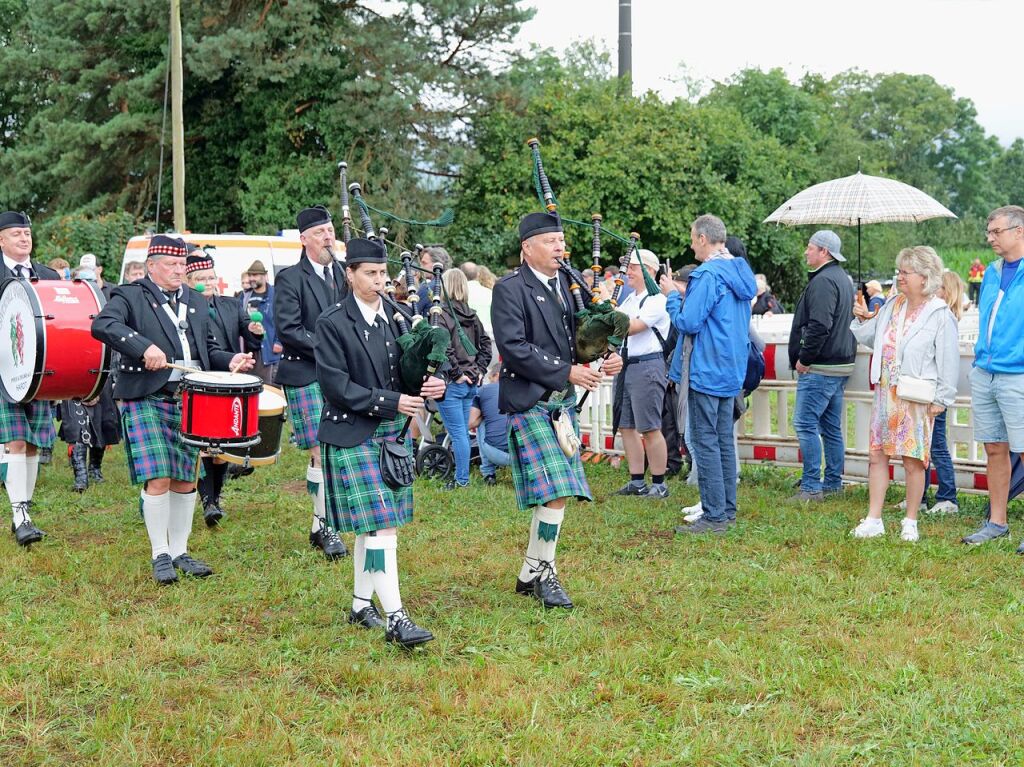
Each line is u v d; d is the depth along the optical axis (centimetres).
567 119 2230
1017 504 676
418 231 2178
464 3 2153
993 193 6319
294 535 606
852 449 738
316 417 554
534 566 475
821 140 3281
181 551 532
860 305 713
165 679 386
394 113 2097
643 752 330
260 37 2052
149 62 2300
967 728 338
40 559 543
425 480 759
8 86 2506
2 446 607
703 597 480
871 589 483
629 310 698
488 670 389
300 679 394
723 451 609
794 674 380
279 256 1186
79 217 1991
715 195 2250
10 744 340
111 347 502
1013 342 553
